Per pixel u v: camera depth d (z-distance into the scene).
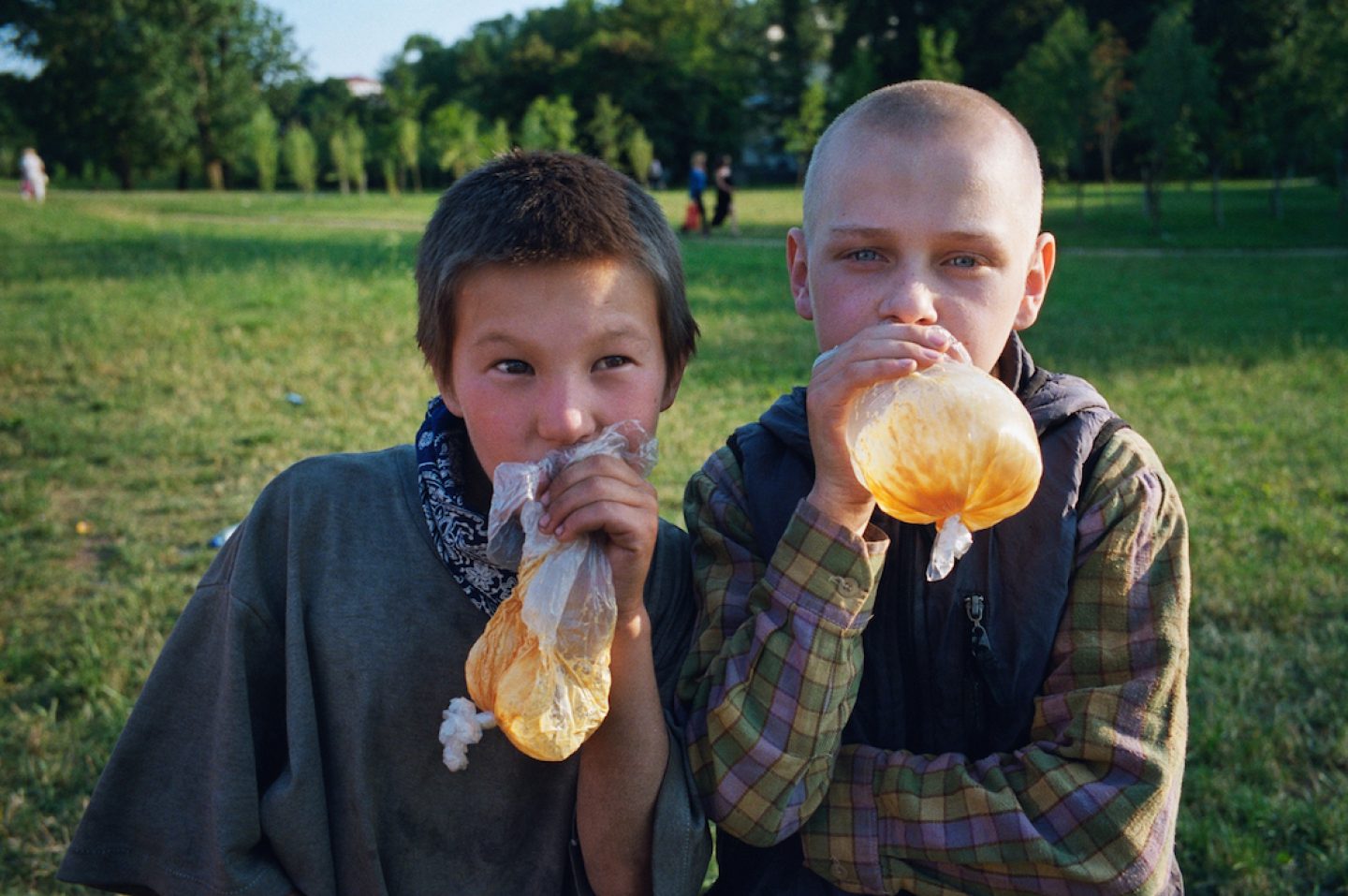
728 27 94.69
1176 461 7.28
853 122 1.51
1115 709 1.45
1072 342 12.03
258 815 1.57
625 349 1.39
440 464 1.57
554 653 1.27
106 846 1.64
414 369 10.06
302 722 1.56
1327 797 3.53
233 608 1.59
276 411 8.49
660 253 1.47
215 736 1.58
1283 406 8.89
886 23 62.78
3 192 48.12
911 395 1.28
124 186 67.25
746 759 1.48
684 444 7.32
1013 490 1.26
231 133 67.38
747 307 14.53
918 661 1.56
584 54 76.06
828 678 1.47
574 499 1.31
